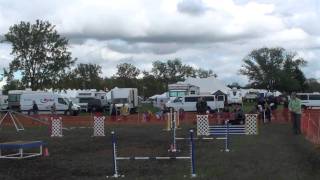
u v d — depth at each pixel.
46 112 62.41
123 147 22.00
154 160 16.75
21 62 92.94
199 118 27.45
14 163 16.52
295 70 162.88
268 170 13.92
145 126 40.31
